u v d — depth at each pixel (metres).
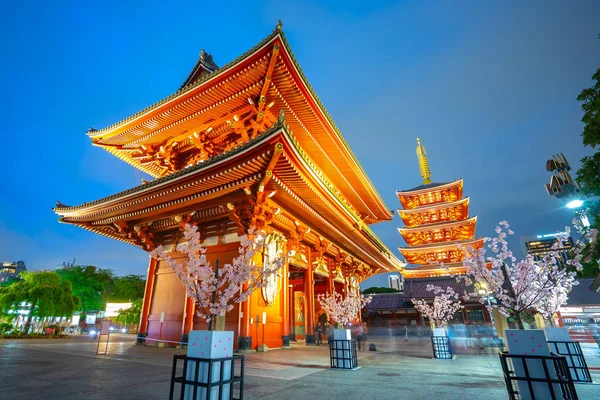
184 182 19.23
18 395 7.50
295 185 19.62
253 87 23.22
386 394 8.20
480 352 21.59
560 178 15.69
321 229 27.62
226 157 17.19
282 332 21.47
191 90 24.12
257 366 13.03
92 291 68.56
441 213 58.31
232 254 20.41
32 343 22.73
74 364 12.60
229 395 5.78
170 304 22.66
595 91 14.70
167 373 10.82
